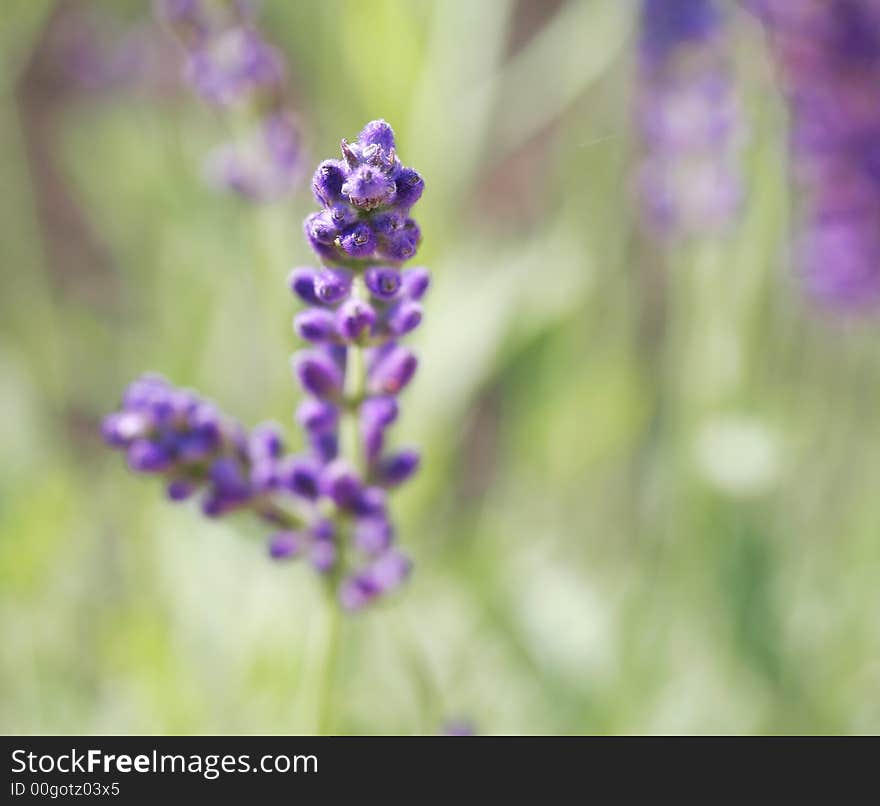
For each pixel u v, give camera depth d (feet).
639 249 2.49
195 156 2.33
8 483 2.24
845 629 2.18
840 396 2.33
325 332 1.41
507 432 2.44
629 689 1.98
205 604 2.11
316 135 2.18
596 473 2.56
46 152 3.28
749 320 1.89
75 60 2.66
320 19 2.05
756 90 1.80
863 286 1.92
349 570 1.49
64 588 2.32
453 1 1.93
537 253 2.20
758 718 2.07
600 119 2.26
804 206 1.86
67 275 3.11
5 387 2.36
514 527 2.44
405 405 2.05
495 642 2.13
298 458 1.47
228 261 2.27
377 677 2.06
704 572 2.03
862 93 1.72
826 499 2.37
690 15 1.96
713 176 1.96
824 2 1.70
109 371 2.71
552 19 3.40
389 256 1.34
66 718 2.11
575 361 2.32
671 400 2.15
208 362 2.35
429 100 1.92
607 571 2.49
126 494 2.41
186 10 1.74
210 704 2.02
